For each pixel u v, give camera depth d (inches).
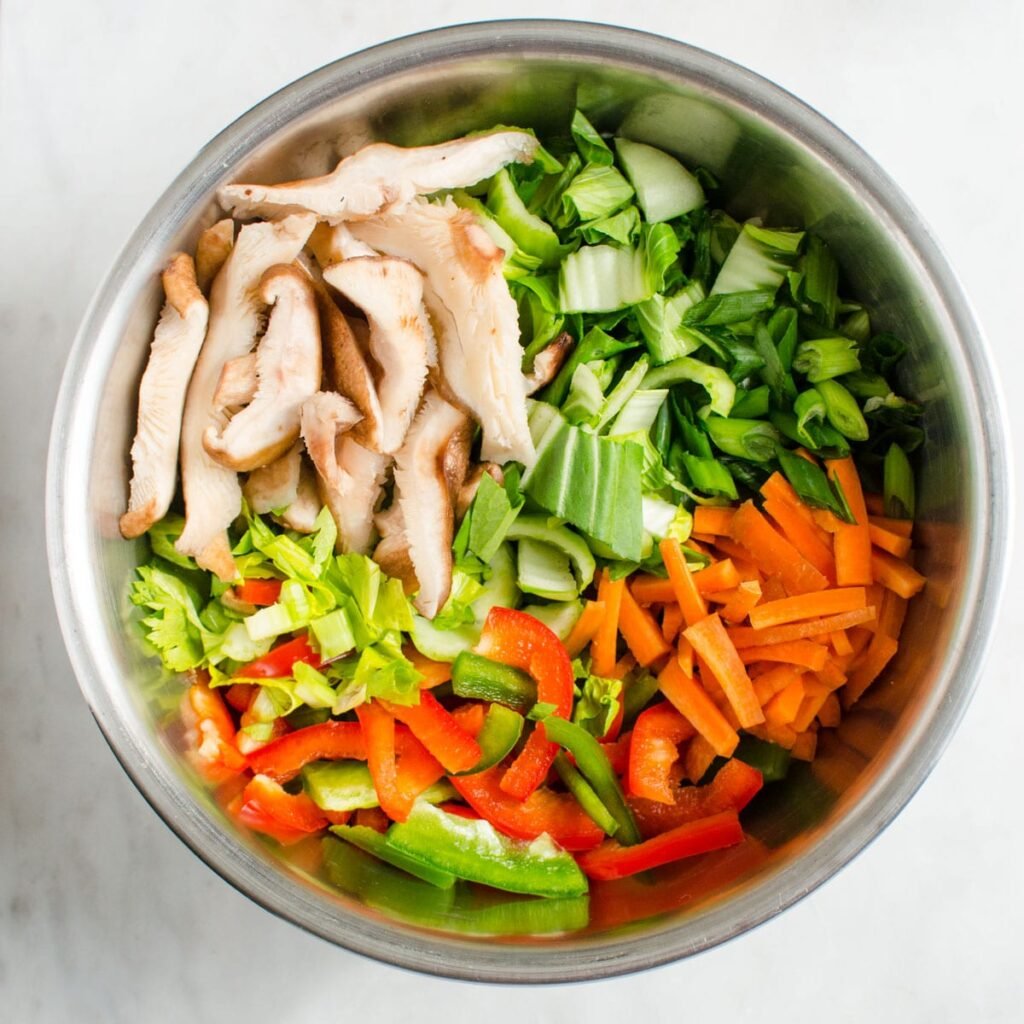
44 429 21.8
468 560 20.5
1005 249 21.6
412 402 20.0
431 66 18.8
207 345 19.8
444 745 20.0
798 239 20.3
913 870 21.6
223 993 21.5
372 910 18.9
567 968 18.1
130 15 21.8
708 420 21.0
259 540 20.1
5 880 21.8
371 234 20.2
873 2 21.7
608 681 20.4
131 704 18.9
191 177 18.8
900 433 20.4
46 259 21.7
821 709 20.8
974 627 18.5
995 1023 21.4
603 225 20.2
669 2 21.7
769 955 21.6
